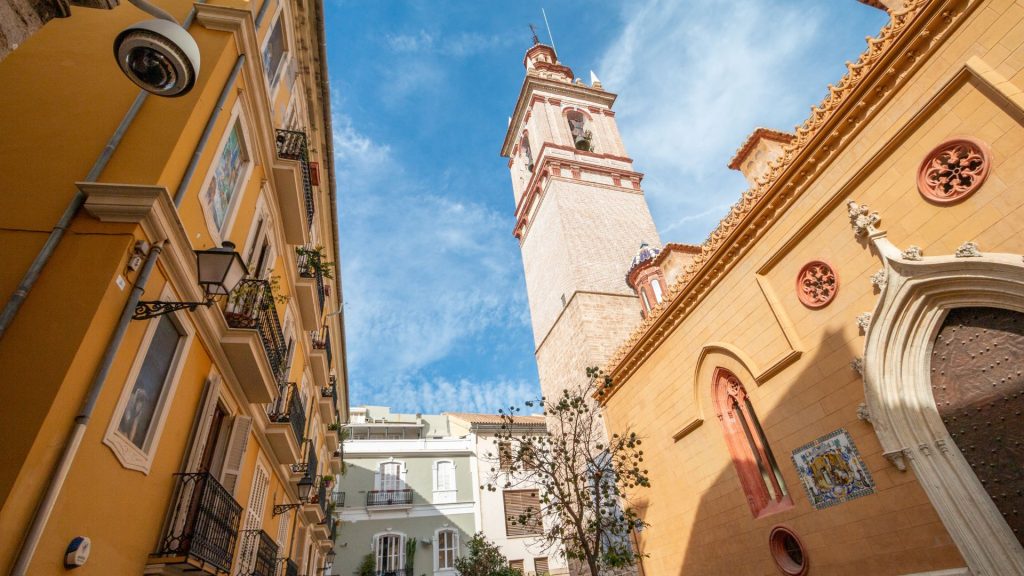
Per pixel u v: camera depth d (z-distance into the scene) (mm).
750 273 12867
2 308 5059
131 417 5746
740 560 12594
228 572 7457
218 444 8547
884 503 9203
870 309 9805
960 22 8672
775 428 11727
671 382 15875
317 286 15312
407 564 28203
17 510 4023
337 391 26922
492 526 30719
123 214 5668
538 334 31531
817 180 11164
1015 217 7805
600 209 31656
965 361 8578
